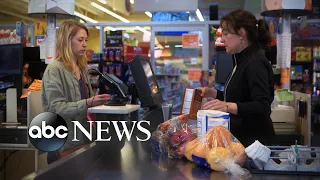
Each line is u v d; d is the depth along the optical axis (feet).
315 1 23.52
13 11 30.14
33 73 13.82
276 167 4.40
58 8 15.92
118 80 8.78
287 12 15.88
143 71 7.46
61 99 8.31
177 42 23.59
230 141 4.55
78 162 4.48
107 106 8.29
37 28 18.48
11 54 12.27
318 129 22.16
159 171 4.50
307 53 24.00
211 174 4.33
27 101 11.25
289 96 13.08
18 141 11.00
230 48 6.81
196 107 6.75
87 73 9.52
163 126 5.56
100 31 23.29
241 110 5.86
